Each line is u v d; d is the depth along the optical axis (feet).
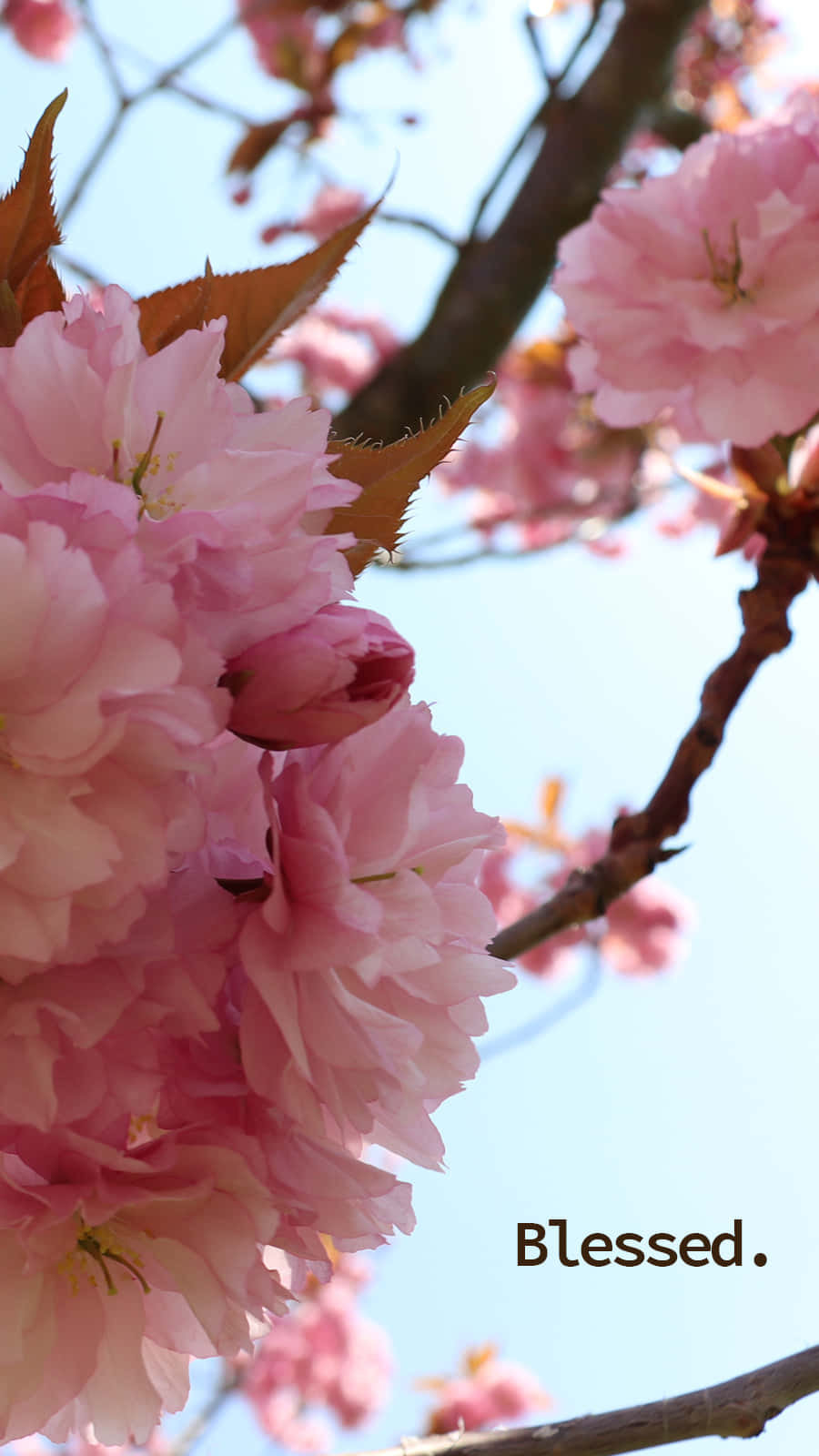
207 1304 1.40
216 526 1.33
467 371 3.82
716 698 2.05
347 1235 1.42
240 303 1.57
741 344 2.08
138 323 1.52
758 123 2.28
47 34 6.87
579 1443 1.63
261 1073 1.37
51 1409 1.44
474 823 1.47
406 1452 1.63
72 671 1.31
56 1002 1.33
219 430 1.40
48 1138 1.38
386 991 1.45
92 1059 1.35
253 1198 1.39
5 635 1.31
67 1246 1.39
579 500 6.83
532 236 3.95
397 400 3.78
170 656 1.30
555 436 6.73
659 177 2.23
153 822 1.32
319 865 1.37
